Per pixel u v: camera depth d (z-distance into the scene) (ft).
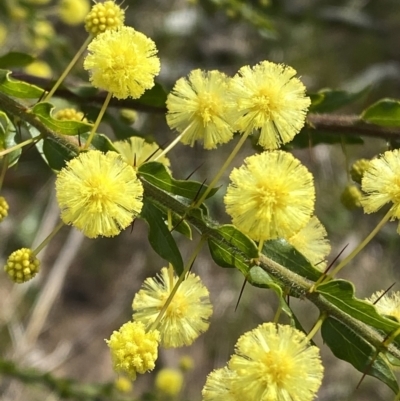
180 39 1.55
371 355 0.52
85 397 0.88
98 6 0.58
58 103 0.75
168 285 0.55
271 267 0.52
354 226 1.51
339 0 1.58
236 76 0.53
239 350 0.50
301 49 1.59
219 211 1.37
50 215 1.37
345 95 0.67
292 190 0.51
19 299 1.40
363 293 1.48
